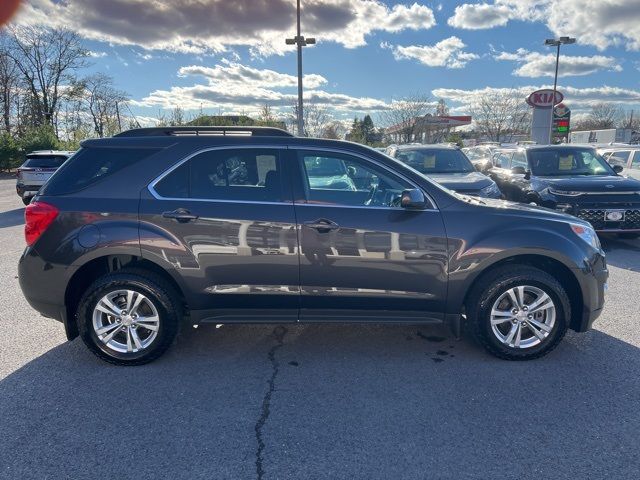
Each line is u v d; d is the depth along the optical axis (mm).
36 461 2688
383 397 3373
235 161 3871
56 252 3754
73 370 3812
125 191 3803
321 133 40469
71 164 3900
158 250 3742
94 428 3004
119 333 3898
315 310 3891
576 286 3934
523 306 3855
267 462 2682
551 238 3809
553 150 9766
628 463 2645
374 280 3809
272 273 3799
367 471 2604
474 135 49375
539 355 3895
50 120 45875
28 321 4922
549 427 2988
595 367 3789
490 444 2824
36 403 3303
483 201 4188
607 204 7758
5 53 42875
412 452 2760
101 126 49062
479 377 3654
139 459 2707
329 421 3078
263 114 34406
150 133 4027
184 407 3254
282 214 3766
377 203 3859
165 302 3811
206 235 3752
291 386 3541
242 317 3916
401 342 4352
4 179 29156
